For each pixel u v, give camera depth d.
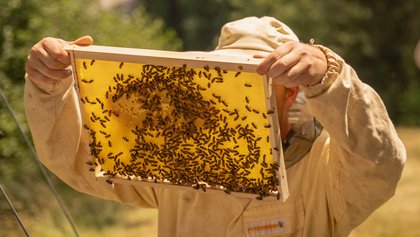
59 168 3.17
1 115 8.59
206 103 2.69
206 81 2.65
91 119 2.92
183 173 2.88
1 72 9.62
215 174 2.83
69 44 2.85
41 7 10.31
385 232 9.76
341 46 21.69
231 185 2.83
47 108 3.00
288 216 3.02
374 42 21.69
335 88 2.62
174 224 3.21
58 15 10.55
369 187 2.81
